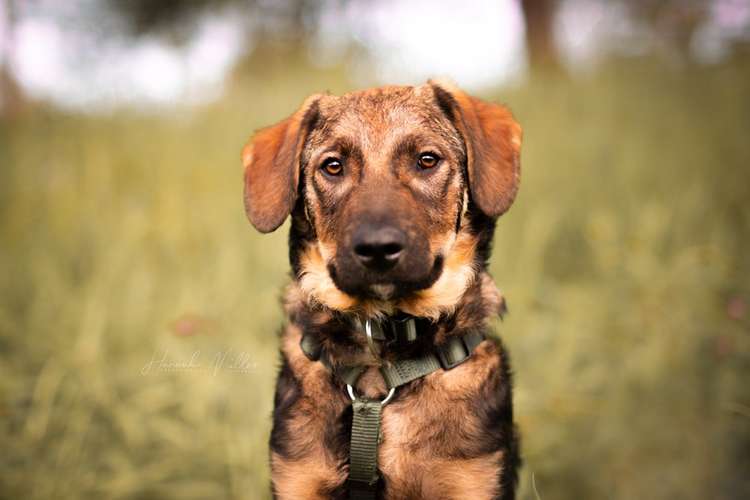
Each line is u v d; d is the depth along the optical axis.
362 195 0.83
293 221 0.90
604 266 1.33
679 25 2.64
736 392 1.09
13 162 1.99
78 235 1.55
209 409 1.09
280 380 0.88
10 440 1.05
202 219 1.56
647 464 1.07
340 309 0.85
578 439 1.09
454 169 0.88
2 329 1.22
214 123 2.25
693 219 1.42
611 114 2.09
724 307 1.22
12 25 3.08
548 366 1.16
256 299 1.28
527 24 3.11
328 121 0.89
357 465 0.82
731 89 2.11
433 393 0.84
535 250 1.36
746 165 1.62
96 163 1.90
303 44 3.25
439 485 0.83
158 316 1.25
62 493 1.01
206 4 3.46
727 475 1.05
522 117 2.16
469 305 0.87
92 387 1.09
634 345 1.20
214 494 1.03
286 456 0.84
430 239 0.84
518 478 0.92
